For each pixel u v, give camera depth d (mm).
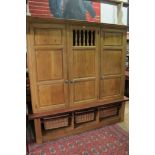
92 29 2244
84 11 2998
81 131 2523
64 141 2314
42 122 2201
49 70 2105
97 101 2537
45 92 2148
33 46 1958
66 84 2240
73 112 2320
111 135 2463
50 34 2012
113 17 3291
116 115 2828
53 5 2729
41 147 2170
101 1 2998
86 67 2328
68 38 2117
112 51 2479
